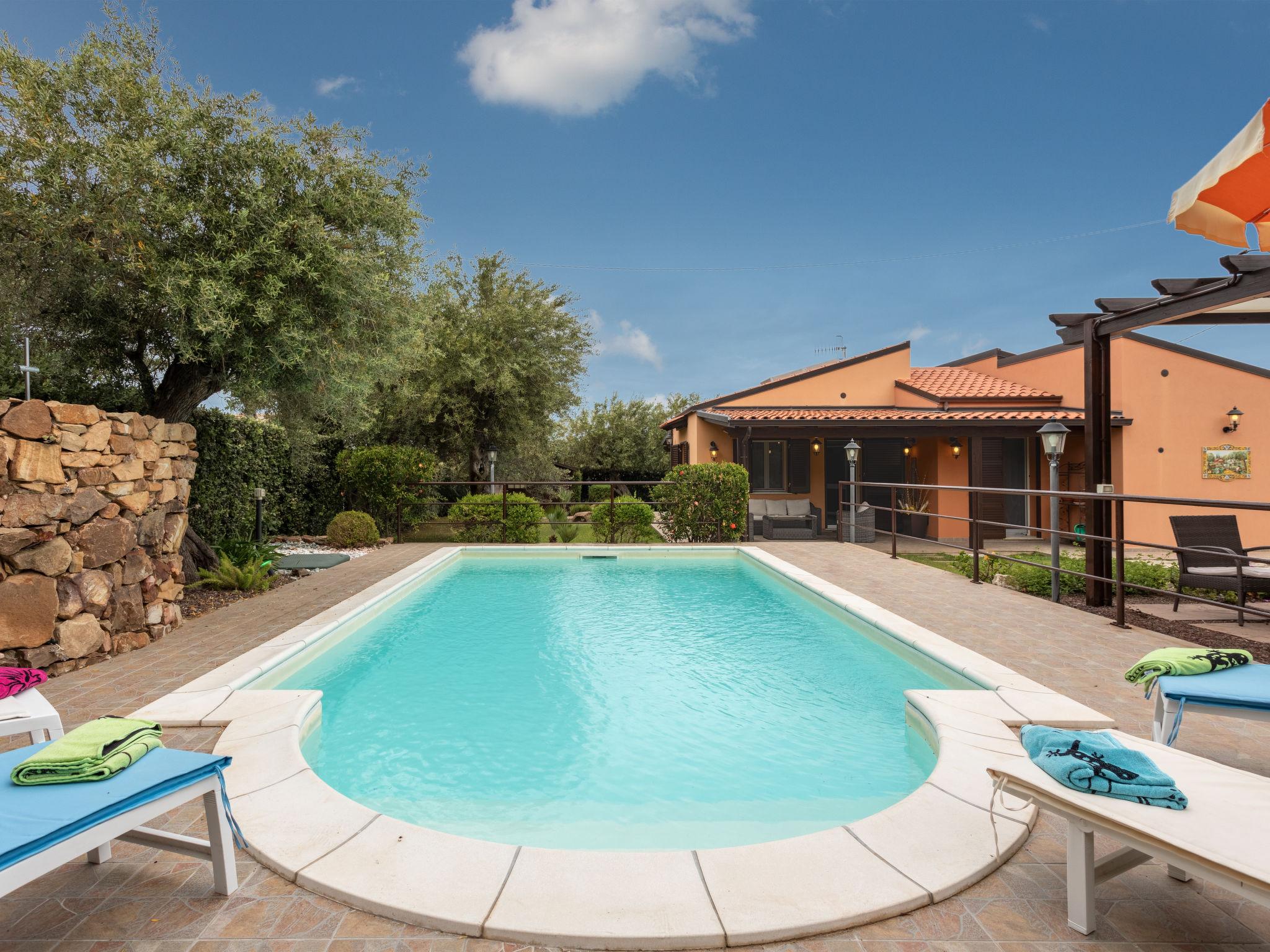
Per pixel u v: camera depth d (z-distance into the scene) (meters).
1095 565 6.50
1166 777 1.92
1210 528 6.70
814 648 5.70
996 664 4.43
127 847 2.45
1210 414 13.44
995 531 14.49
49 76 5.78
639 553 10.95
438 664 5.28
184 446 5.91
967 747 3.12
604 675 4.98
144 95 6.00
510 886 2.13
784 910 2.02
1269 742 3.25
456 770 3.42
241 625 5.78
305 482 13.02
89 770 1.98
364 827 2.50
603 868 2.23
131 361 7.11
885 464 16.33
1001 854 2.31
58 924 2.01
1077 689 3.99
